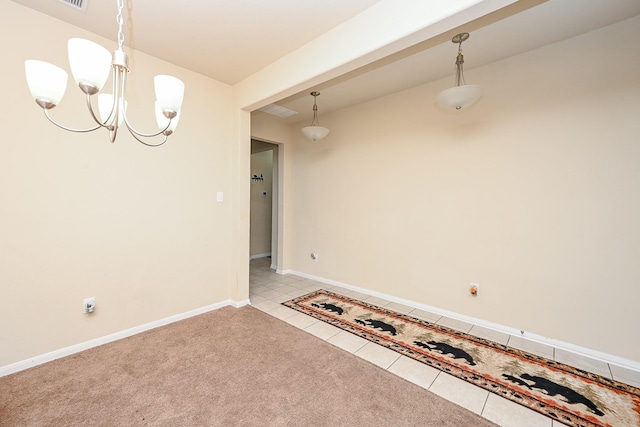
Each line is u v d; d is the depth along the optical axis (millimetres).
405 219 3293
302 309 3162
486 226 2709
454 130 2887
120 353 2211
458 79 2264
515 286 2561
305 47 2322
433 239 3066
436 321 2865
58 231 2092
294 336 2535
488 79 2656
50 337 2078
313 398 1749
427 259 3119
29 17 1936
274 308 3189
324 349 2320
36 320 2016
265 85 2742
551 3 1851
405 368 2068
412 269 3250
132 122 2445
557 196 2346
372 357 2209
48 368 1993
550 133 2363
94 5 1883
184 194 2824
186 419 1568
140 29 2137
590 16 1986
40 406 1637
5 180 1875
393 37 1757
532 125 2443
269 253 6473
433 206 3055
